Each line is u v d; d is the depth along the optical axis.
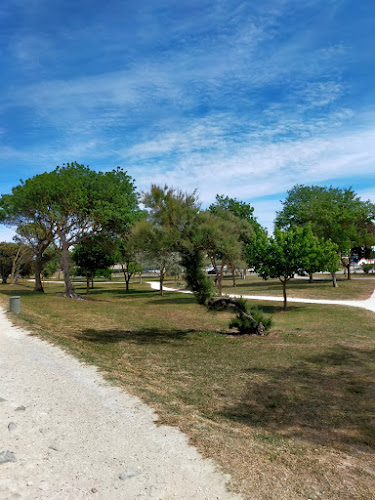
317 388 7.69
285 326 16.55
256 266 22.34
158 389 7.02
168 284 54.53
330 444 4.96
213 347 11.88
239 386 7.73
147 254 14.71
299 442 4.97
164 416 5.49
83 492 3.67
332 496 3.58
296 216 47.12
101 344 11.56
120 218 30.91
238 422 5.68
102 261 41.19
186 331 15.16
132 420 5.33
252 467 4.10
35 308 20.88
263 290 36.00
